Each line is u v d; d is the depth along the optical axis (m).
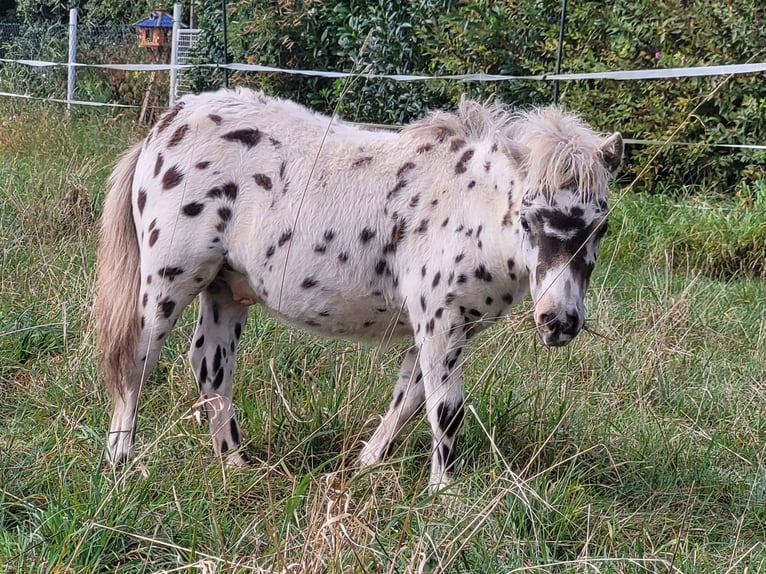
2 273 6.18
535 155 3.88
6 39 19.61
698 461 4.68
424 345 4.27
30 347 5.45
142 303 4.43
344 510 3.11
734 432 5.07
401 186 4.30
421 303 4.26
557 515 3.82
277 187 4.34
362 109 12.27
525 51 11.15
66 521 3.39
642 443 4.77
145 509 3.63
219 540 3.29
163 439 4.26
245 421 4.82
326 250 4.33
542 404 4.93
